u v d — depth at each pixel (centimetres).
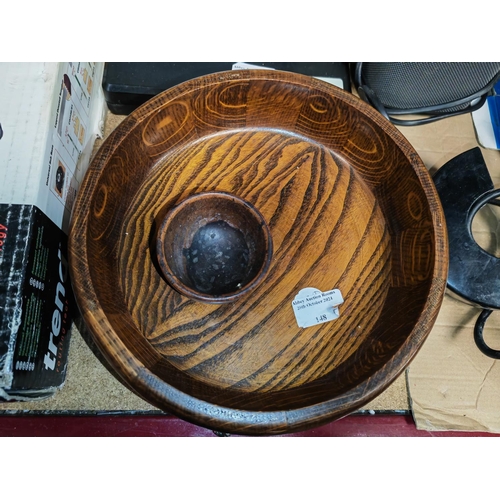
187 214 53
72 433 63
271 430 42
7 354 46
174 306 51
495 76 73
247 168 58
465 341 71
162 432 64
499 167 82
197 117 56
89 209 46
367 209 57
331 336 52
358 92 81
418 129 83
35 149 53
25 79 56
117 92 74
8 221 49
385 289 54
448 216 62
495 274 59
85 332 66
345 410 43
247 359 51
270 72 53
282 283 54
